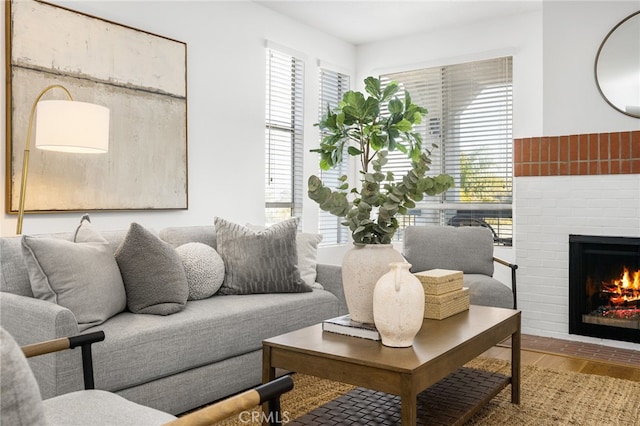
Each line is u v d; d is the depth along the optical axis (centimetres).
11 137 304
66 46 327
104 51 347
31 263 218
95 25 342
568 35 416
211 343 248
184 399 237
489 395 231
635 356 362
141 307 249
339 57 561
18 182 307
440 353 184
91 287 224
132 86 363
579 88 411
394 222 226
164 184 384
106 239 270
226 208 438
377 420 203
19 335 211
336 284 343
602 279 401
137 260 250
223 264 307
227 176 438
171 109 388
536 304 426
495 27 497
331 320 222
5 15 302
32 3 312
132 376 216
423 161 220
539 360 349
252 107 461
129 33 361
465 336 208
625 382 298
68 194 329
